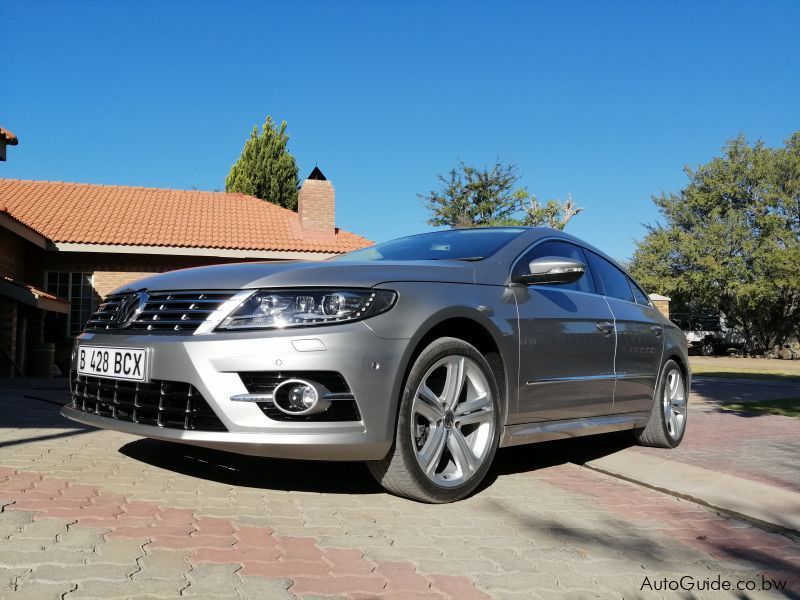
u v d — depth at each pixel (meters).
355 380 3.04
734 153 35.28
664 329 5.35
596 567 2.64
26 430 5.16
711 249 34.06
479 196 37.00
